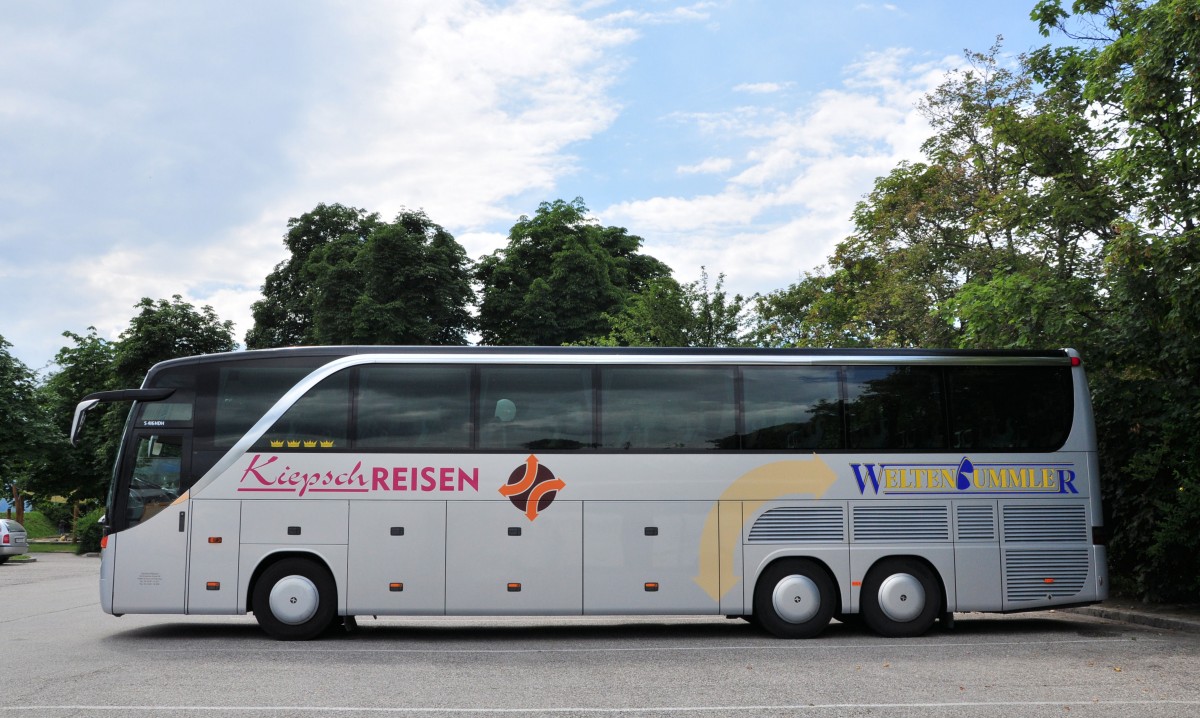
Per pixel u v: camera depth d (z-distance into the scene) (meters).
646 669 9.70
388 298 40.75
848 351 12.70
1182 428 14.11
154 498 12.07
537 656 10.66
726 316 28.52
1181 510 13.69
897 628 12.30
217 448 12.12
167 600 11.90
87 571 26.47
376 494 11.99
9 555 30.55
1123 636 12.30
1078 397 12.91
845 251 28.06
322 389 12.22
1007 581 12.41
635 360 12.40
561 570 11.97
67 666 9.85
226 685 8.72
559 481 12.07
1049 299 15.26
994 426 12.67
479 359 12.31
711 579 12.08
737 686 8.72
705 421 12.33
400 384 12.23
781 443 12.35
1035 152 17.02
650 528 12.08
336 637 12.38
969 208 23.97
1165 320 13.95
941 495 12.45
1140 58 13.92
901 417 12.55
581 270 43.50
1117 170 15.46
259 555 11.92
